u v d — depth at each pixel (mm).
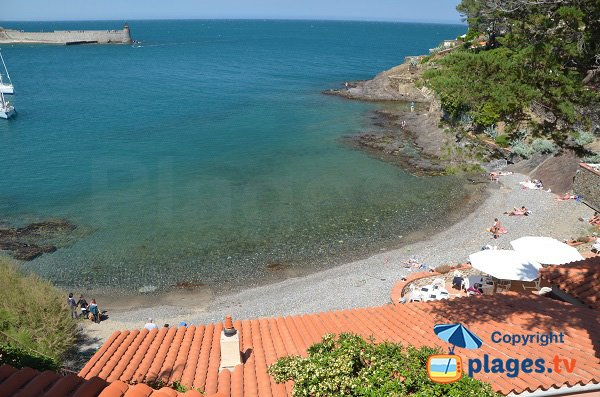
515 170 40375
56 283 25531
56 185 38812
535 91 24328
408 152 47344
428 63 85062
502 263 18750
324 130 56000
